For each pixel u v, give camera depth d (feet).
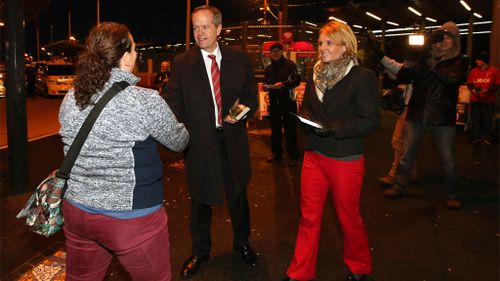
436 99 16.07
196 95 10.66
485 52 28.78
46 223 6.86
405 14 59.11
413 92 16.83
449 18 62.69
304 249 10.50
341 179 9.97
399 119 18.85
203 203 10.99
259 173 21.57
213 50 10.78
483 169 22.61
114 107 6.43
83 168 6.57
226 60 10.84
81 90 6.46
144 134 6.62
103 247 7.26
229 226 14.65
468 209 16.43
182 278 11.31
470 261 12.30
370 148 28.09
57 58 88.74
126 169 6.61
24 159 17.38
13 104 16.96
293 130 22.77
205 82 10.68
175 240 13.56
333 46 9.84
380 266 11.98
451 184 16.51
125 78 6.67
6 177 19.63
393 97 18.74
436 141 16.57
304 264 10.48
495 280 11.27
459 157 25.39
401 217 15.58
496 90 28.45
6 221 14.62
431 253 12.78
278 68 23.11
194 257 11.62
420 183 19.92
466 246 13.25
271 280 11.25
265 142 29.81
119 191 6.60
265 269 11.82
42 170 21.38
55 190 6.64
